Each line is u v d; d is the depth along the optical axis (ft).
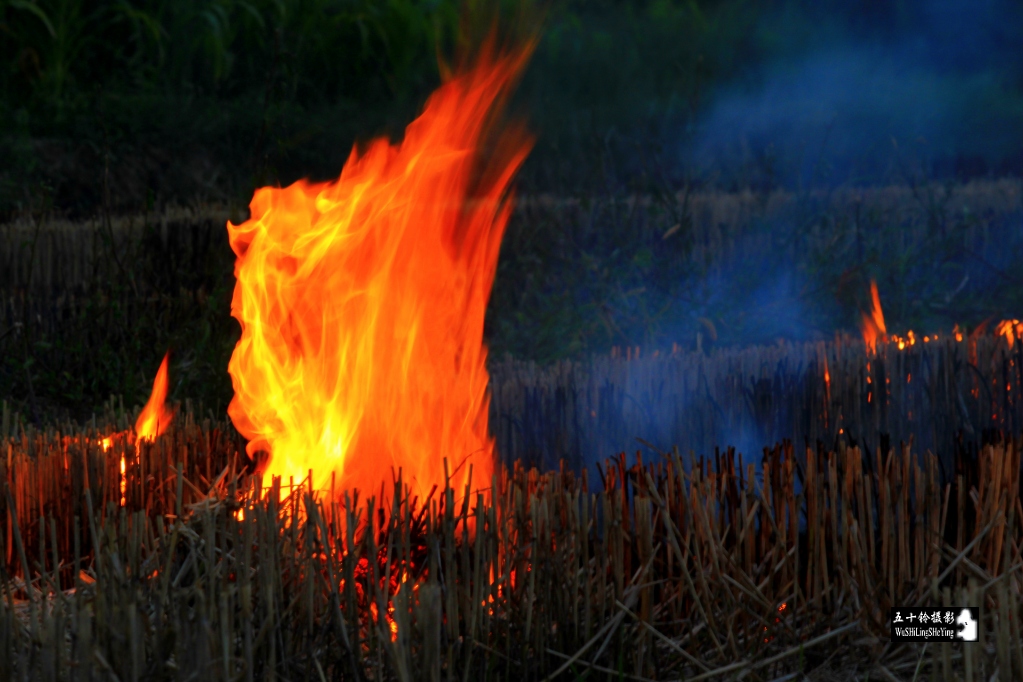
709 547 34.99
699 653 34.17
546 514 33.09
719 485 37.86
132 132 127.03
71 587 40.09
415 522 34.96
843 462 37.58
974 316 87.25
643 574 33.60
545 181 134.31
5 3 131.54
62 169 118.11
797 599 35.81
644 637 33.01
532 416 46.34
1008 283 93.76
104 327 72.64
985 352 50.72
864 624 34.86
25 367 63.57
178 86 145.79
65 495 41.45
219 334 67.41
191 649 28.78
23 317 71.87
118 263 74.64
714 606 34.78
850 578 35.14
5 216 97.96
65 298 73.67
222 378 62.90
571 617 33.24
